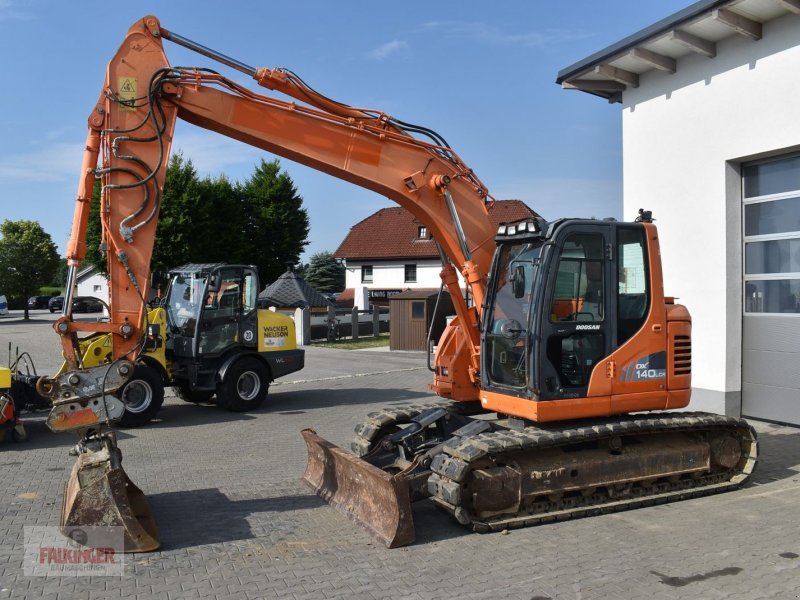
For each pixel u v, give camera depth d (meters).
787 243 9.36
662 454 6.85
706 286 10.07
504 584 4.85
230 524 6.16
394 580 4.92
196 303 12.01
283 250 44.75
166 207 33.59
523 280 6.39
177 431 10.52
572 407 6.35
